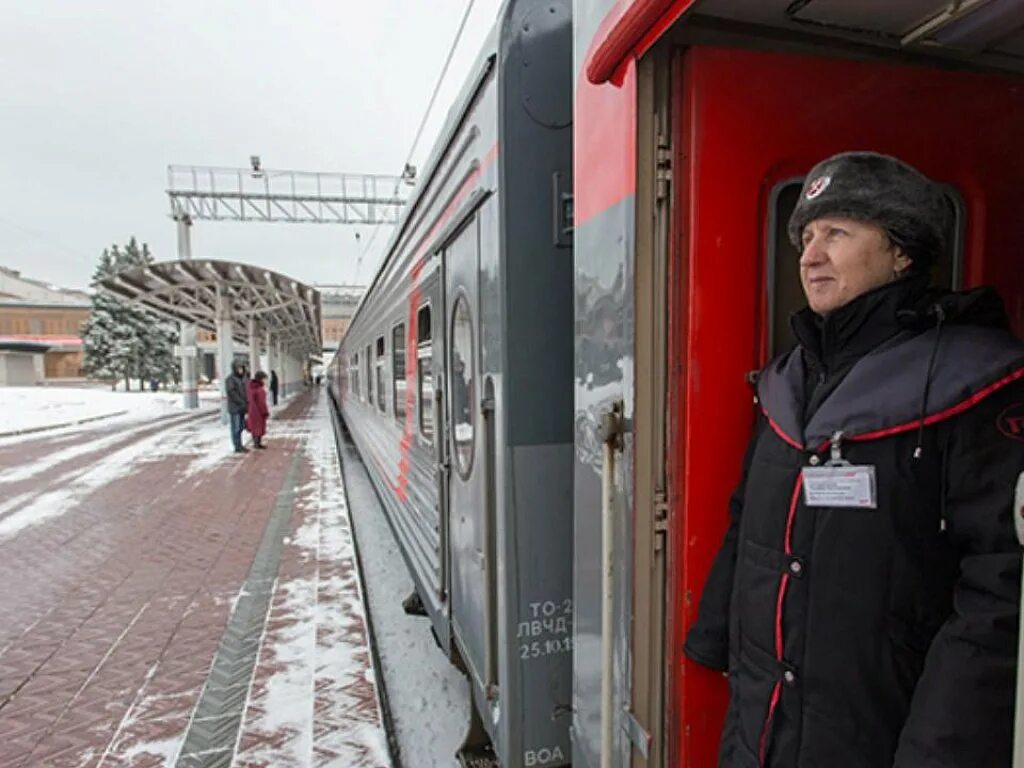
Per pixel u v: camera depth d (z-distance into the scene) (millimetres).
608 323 1417
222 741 2812
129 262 50719
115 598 4590
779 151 1255
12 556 5602
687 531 1270
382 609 4352
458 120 2451
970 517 839
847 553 936
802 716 991
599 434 1425
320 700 3131
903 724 919
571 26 1983
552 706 2035
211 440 14133
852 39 1232
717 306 1247
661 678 1327
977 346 881
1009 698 769
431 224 3166
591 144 1501
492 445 2119
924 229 971
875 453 924
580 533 1627
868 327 983
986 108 1360
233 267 14227
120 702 3176
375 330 6520
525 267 1936
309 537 6105
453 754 2693
